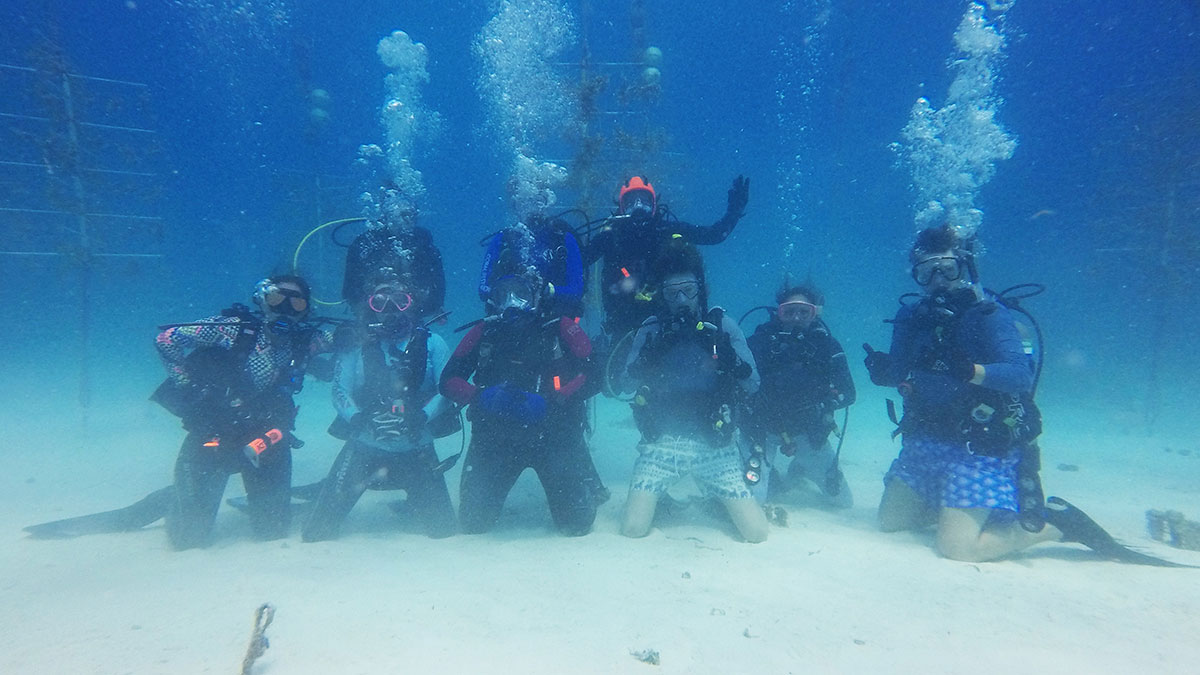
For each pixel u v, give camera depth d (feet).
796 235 131.64
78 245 25.48
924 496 13.10
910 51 151.12
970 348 12.41
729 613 8.96
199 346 12.77
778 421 15.93
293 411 13.64
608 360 15.06
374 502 16.48
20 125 24.50
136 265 27.86
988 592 9.89
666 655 7.61
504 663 7.30
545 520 14.87
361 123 188.75
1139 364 44.06
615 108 26.81
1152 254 30.14
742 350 13.78
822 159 95.30
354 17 187.62
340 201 37.01
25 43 24.23
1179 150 29.22
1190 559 11.97
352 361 13.96
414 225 17.65
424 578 10.37
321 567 11.00
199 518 12.52
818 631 8.38
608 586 10.04
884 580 10.47
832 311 79.30
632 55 27.61
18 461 21.20
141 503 13.64
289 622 8.33
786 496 17.25
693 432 13.83
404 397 13.35
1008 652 7.75
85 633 7.98
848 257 102.89
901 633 8.33
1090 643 8.04
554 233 16.03
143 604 9.03
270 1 59.98
